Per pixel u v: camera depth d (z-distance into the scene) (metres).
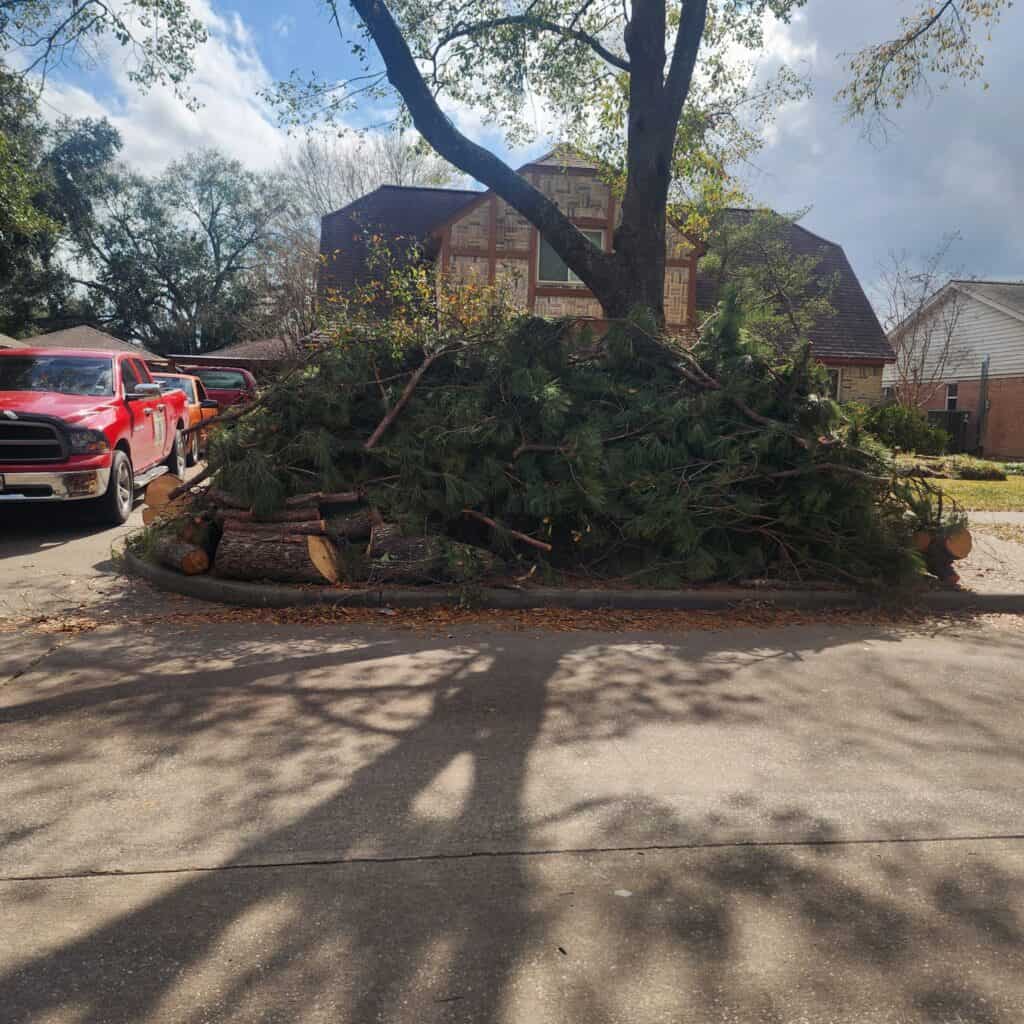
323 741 4.49
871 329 27.61
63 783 3.95
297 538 7.70
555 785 4.01
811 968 2.69
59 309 47.91
